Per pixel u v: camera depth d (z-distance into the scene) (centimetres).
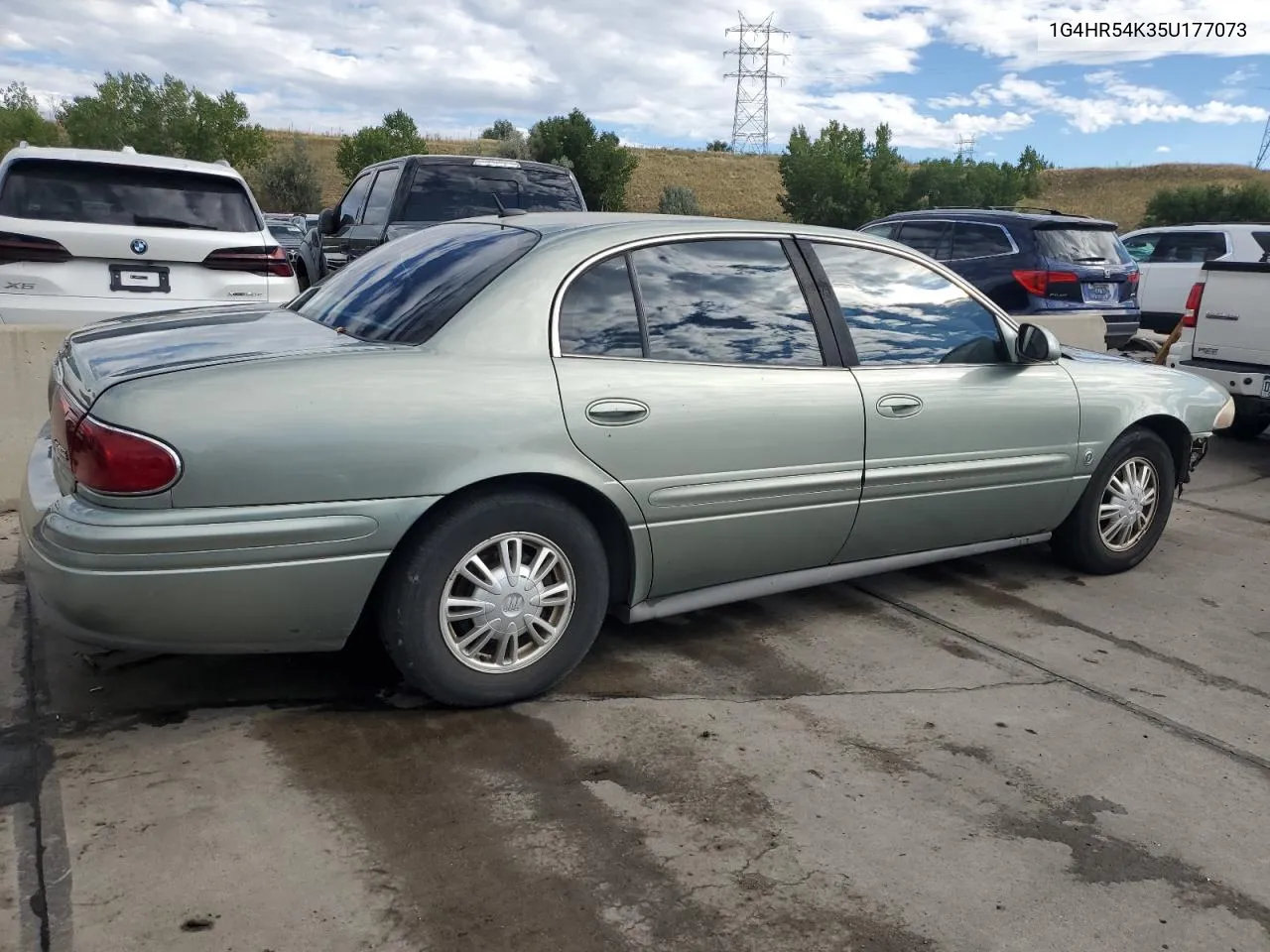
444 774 288
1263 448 839
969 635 415
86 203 637
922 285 417
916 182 4381
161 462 265
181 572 271
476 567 313
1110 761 319
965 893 249
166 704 320
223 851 247
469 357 308
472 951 220
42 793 268
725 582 374
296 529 279
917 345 407
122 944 215
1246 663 402
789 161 4156
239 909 227
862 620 426
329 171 5762
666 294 349
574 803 277
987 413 419
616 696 343
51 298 612
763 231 380
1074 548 486
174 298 644
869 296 400
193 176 674
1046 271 915
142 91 3869
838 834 270
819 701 348
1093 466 466
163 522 267
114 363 293
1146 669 391
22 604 385
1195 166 6588
